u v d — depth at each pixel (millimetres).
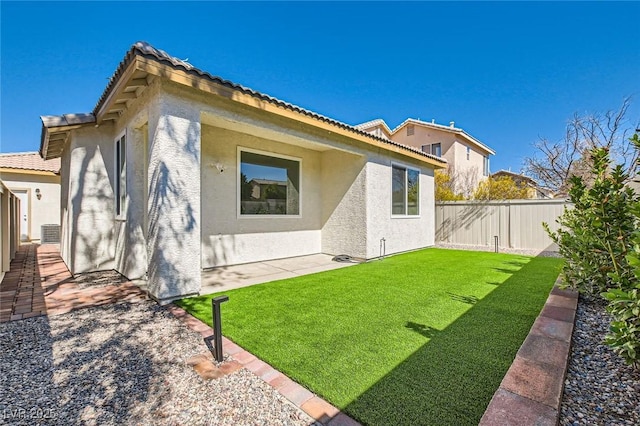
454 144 23203
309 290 5598
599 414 2092
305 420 2176
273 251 8852
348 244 9281
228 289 5680
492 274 6902
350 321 4047
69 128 6621
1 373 2818
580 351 3008
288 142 8430
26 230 14258
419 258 9289
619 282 2941
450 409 2242
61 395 2502
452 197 18234
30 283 6074
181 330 3795
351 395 2436
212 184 7586
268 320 4098
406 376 2693
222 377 2750
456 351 3156
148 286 5137
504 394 2080
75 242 6711
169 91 4836
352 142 8422
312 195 9898
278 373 2805
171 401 2422
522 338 3463
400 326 3857
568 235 4699
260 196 8562
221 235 7793
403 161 10516
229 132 7855
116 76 5031
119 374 2809
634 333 2543
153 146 4895
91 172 6969
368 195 8914
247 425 2141
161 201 4723
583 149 13898
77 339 3535
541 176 15984
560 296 4453
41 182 14688
